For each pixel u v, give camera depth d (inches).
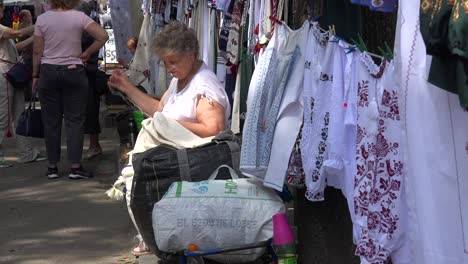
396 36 101.8
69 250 212.1
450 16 84.9
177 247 138.4
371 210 112.3
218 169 145.6
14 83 339.3
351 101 118.0
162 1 320.5
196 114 164.4
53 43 297.4
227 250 135.3
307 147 127.0
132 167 160.1
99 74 348.2
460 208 96.2
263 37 144.5
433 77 91.0
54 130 311.6
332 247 142.3
